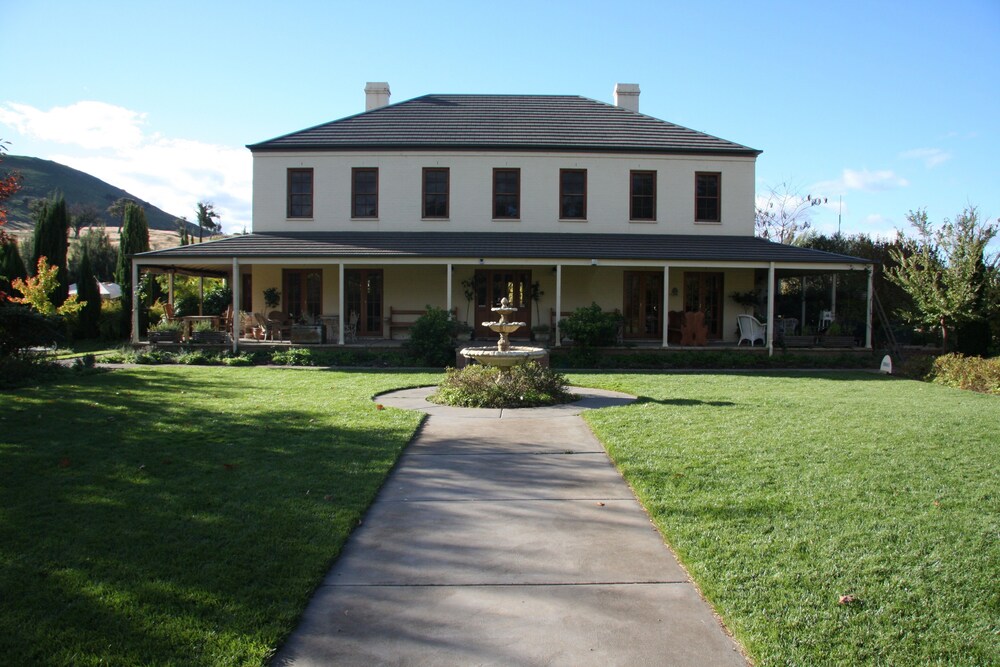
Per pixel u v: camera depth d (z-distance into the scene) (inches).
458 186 870.4
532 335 848.3
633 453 290.4
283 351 732.0
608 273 881.5
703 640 141.9
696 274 885.2
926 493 233.6
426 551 189.3
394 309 879.1
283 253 756.0
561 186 874.8
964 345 711.1
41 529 193.5
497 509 225.5
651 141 885.8
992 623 144.1
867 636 138.9
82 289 1023.0
